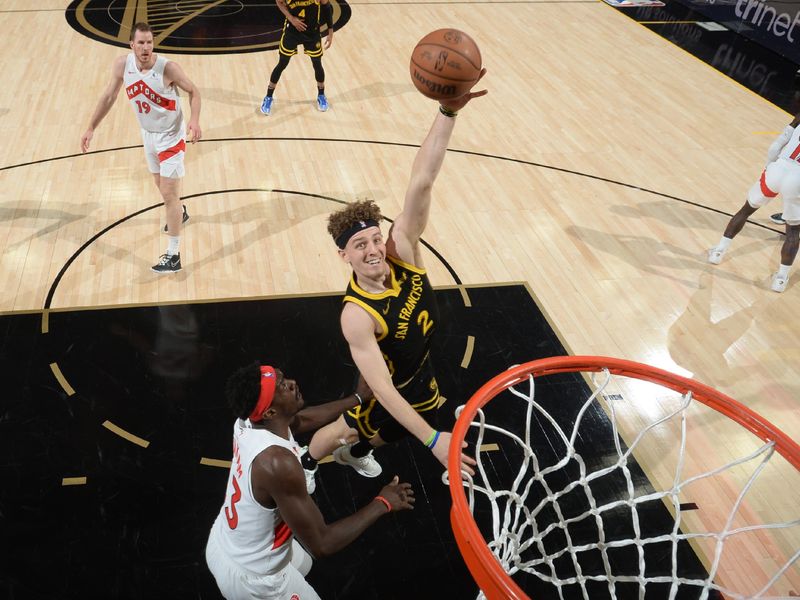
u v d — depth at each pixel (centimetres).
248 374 240
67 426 400
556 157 696
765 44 994
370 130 718
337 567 343
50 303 482
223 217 580
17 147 652
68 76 793
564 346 478
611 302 520
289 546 267
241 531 255
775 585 342
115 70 478
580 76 872
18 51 845
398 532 360
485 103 790
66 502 362
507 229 590
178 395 422
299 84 803
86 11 977
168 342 457
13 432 394
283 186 622
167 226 526
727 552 357
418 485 383
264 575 264
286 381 249
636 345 483
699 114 801
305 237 562
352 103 768
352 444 358
